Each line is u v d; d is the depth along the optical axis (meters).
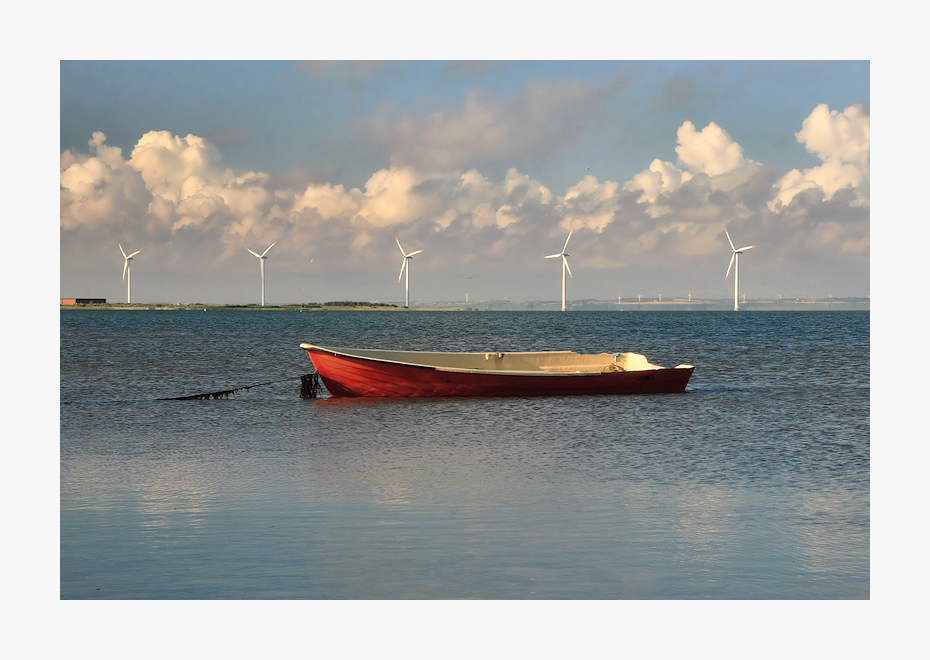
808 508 17.02
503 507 16.88
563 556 13.81
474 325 172.00
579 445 24.62
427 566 13.32
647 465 21.58
